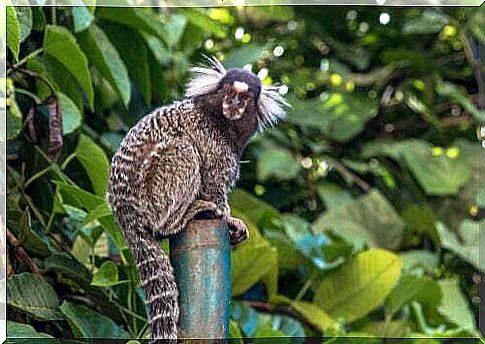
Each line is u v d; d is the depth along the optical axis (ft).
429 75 25.67
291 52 25.64
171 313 8.14
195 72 9.66
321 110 24.47
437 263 22.17
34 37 14.97
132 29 16.30
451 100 25.34
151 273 8.36
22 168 14.42
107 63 15.06
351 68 26.73
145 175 8.61
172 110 9.12
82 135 14.29
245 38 24.62
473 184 24.53
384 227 22.53
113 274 12.85
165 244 10.75
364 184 24.16
